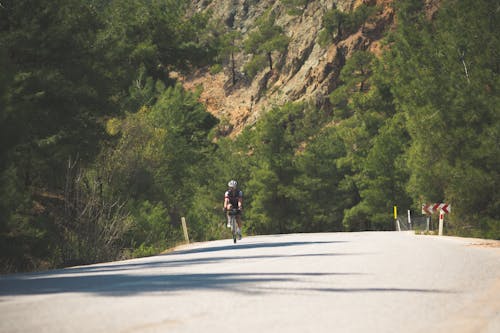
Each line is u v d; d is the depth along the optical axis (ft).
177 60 274.16
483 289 28.25
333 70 613.93
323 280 31.83
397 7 174.60
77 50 98.37
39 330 18.34
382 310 22.26
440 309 22.54
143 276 35.99
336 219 369.71
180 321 19.76
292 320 20.12
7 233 70.74
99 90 102.53
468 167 107.76
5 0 91.71
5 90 70.08
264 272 36.65
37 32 91.35
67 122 94.17
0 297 26.96
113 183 105.19
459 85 113.50
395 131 281.33
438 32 126.00
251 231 362.12
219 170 360.07
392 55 282.77
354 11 624.59
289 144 360.28
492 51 111.65
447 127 112.68
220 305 23.25
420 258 46.03
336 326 19.11
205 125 252.83
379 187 289.94
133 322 19.54
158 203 118.11
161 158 125.49
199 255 61.05
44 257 75.72
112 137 103.96
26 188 87.92
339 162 354.74
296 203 354.33
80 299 25.22
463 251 54.34
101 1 212.23
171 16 258.16
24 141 82.69
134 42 245.45
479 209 112.37
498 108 105.40
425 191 128.88
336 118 551.59
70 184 82.84
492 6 114.32
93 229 78.69
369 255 50.03
